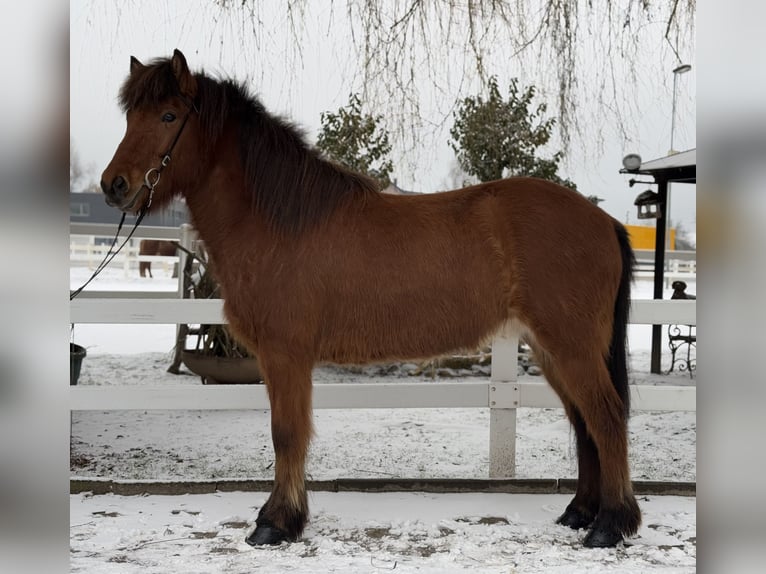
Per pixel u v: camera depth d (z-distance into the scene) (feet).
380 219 10.17
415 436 16.99
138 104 9.83
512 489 12.43
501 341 12.82
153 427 17.67
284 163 10.12
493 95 16.67
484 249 10.00
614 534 9.75
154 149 9.78
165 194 10.11
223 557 9.36
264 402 12.85
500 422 12.82
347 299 9.99
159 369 23.32
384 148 20.48
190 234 23.24
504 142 21.77
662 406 12.85
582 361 9.81
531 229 9.87
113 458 14.58
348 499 12.00
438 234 10.07
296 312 9.85
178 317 12.78
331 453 15.26
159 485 12.19
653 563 9.27
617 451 9.76
